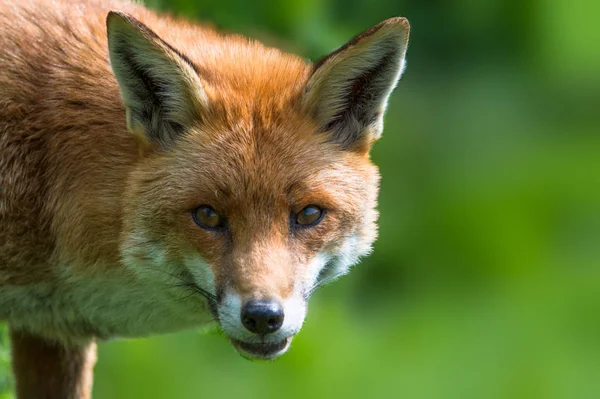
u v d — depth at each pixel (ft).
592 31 65.77
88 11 33.55
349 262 31.91
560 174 66.95
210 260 29.78
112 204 31.37
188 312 32.58
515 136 67.41
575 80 68.18
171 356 52.03
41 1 33.24
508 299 63.93
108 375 50.67
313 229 30.35
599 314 63.46
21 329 34.40
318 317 56.34
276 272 28.96
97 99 31.83
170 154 30.73
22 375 35.47
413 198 65.31
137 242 30.73
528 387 60.90
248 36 43.96
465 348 61.72
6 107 31.63
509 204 65.31
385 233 64.54
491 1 64.80
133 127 30.60
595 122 68.18
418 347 61.77
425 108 67.00
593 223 66.85
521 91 67.77
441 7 65.51
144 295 32.55
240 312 28.55
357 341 58.75
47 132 31.91
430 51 66.54
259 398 52.37
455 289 64.54
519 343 62.39
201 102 30.60
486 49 66.90
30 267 32.19
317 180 30.35
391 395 57.77
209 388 51.85
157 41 29.60
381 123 32.01
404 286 64.85
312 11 46.37
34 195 31.96
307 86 31.07
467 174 65.77
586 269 64.95
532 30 65.51
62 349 35.40
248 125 30.66
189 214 30.01
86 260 31.89
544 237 65.57
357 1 62.64
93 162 31.60
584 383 60.54
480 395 60.13
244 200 29.71
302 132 30.91
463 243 64.28
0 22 32.48
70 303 33.19
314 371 54.08
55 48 32.48
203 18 44.50
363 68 31.12
